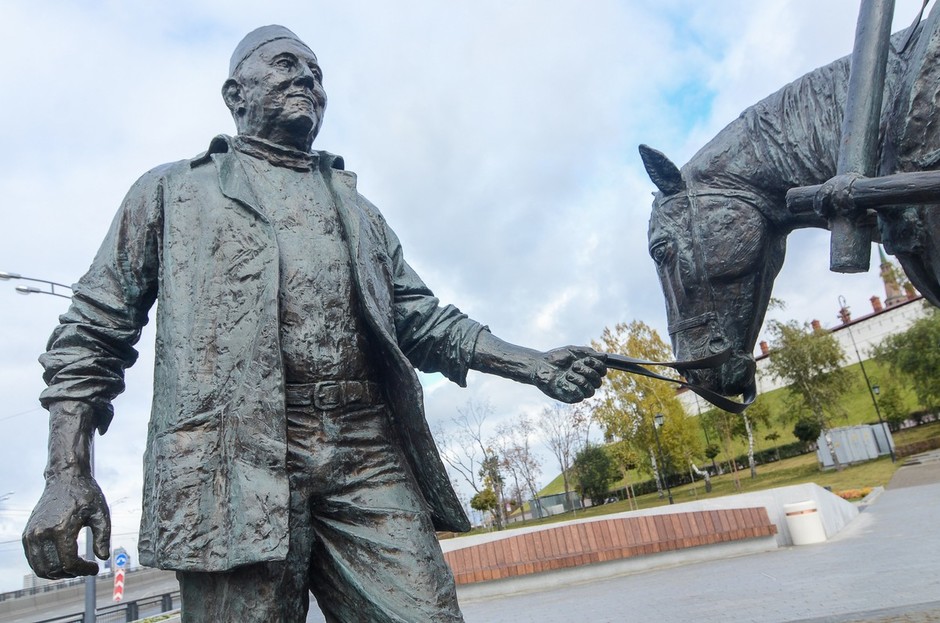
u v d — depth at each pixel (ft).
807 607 19.52
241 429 6.05
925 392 126.21
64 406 6.48
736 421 133.90
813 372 113.39
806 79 9.03
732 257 9.07
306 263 6.97
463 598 35.96
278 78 7.52
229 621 5.84
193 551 5.73
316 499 6.54
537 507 129.80
